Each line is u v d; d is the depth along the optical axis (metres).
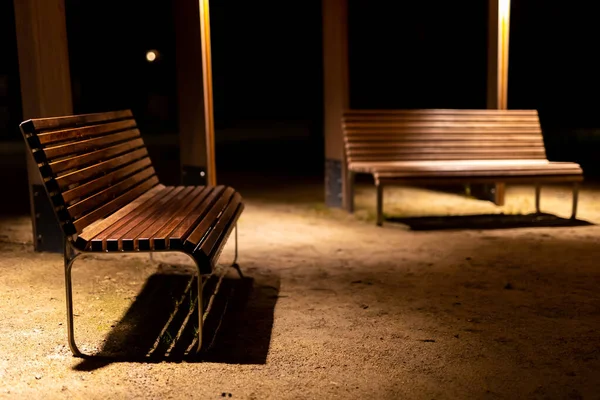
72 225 3.14
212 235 3.46
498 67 7.49
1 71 18.56
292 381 2.96
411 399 2.79
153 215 3.79
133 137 4.90
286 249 5.62
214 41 23.00
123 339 3.49
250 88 24.77
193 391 2.86
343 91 7.14
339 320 3.80
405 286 4.50
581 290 4.37
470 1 17.28
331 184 7.67
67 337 3.51
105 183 3.89
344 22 7.03
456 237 6.07
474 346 3.38
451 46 17.84
